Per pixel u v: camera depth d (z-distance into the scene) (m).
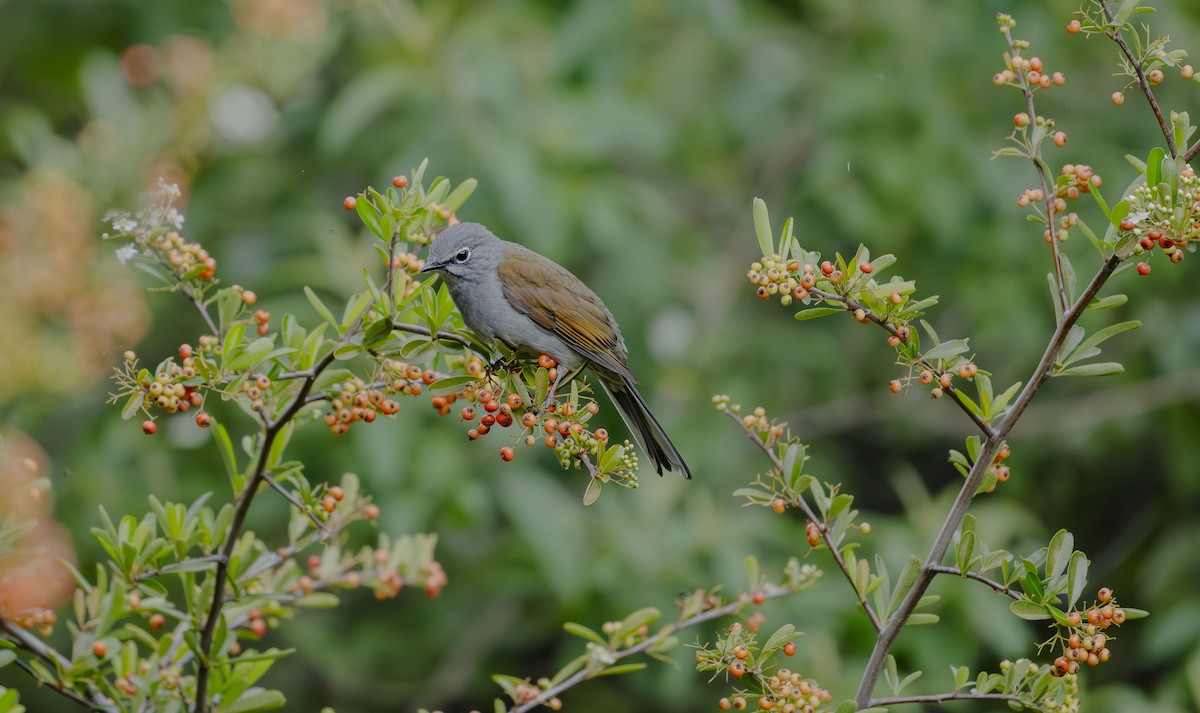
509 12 14.24
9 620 5.73
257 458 5.87
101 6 15.66
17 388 10.88
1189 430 14.37
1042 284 14.62
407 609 15.00
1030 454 15.05
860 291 5.66
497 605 14.66
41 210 10.93
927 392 16.12
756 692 6.14
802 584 6.53
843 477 15.20
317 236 12.59
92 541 12.04
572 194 12.84
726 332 14.77
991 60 14.73
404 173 12.71
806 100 16.02
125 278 11.55
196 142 12.95
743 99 15.96
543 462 13.45
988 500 14.89
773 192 15.95
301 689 14.94
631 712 15.22
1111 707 12.41
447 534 13.49
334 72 14.70
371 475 11.67
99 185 12.27
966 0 14.76
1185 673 12.45
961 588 12.31
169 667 5.96
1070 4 14.31
